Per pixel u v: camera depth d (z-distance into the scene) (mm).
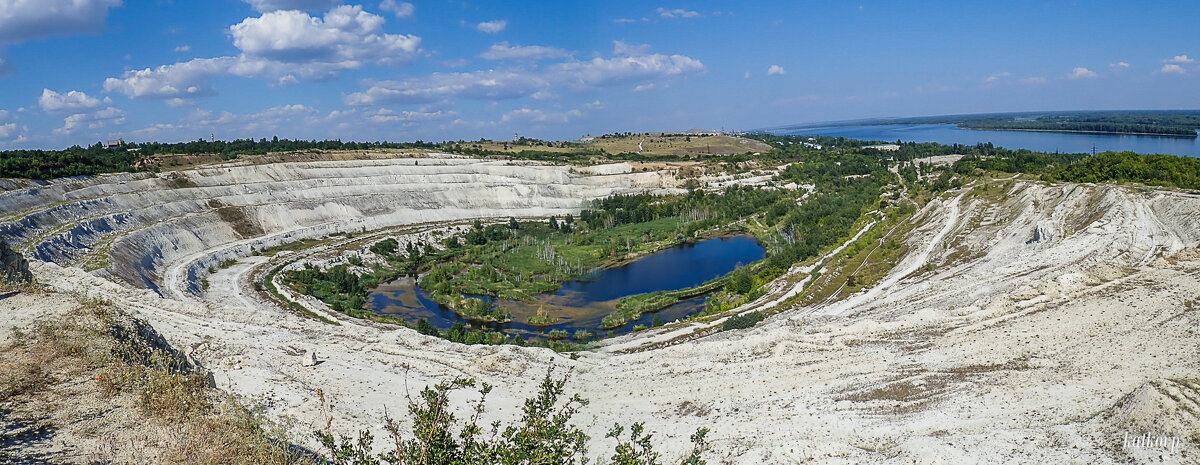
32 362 22312
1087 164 94750
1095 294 43938
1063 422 26422
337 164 161875
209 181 133875
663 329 62469
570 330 73562
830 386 34375
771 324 52188
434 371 39156
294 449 20109
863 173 179625
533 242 123688
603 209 153750
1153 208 68812
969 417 28344
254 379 33875
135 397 20234
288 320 50438
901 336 41469
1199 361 30703
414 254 109625
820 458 25891
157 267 91438
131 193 116125
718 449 27844
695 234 129750
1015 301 44719
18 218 87375
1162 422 23641
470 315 78750
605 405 34812
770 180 178375
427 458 13711
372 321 71562
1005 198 93625
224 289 83500
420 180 163500
